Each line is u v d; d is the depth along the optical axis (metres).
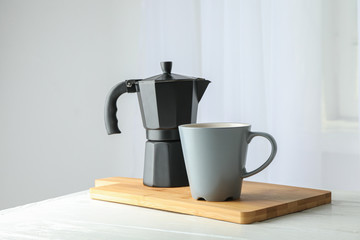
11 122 2.29
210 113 1.75
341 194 0.97
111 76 2.08
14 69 2.28
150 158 0.99
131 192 0.91
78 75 2.16
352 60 1.55
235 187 0.82
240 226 0.72
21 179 2.30
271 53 1.65
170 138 0.99
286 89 1.63
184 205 0.80
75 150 2.19
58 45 2.19
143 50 1.92
